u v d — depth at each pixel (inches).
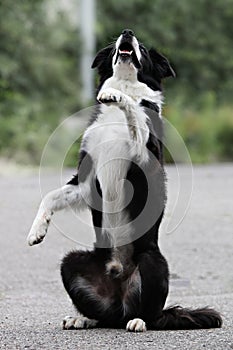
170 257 637.3
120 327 412.5
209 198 914.7
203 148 1504.7
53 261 625.6
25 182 1053.8
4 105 1519.4
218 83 2080.5
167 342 368.8
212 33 2070.6
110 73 451.5
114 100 398.0
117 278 408.2
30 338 379.6
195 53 2030.0
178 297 514.0
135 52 433.4
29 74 1599.4
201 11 2065.7
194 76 2050.9
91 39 1731.1
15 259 631.8
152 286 404.5
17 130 1422.2
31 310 467.2
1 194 933.8
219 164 1424.7
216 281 569.9
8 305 486.6
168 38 2004.2
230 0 2076.8
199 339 374.9
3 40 1576.0
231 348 355.9
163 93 450.3
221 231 732.0
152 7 2004.2
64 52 1722.4
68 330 402.0
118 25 1972.2
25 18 1616.6
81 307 411.8
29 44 1596.9
